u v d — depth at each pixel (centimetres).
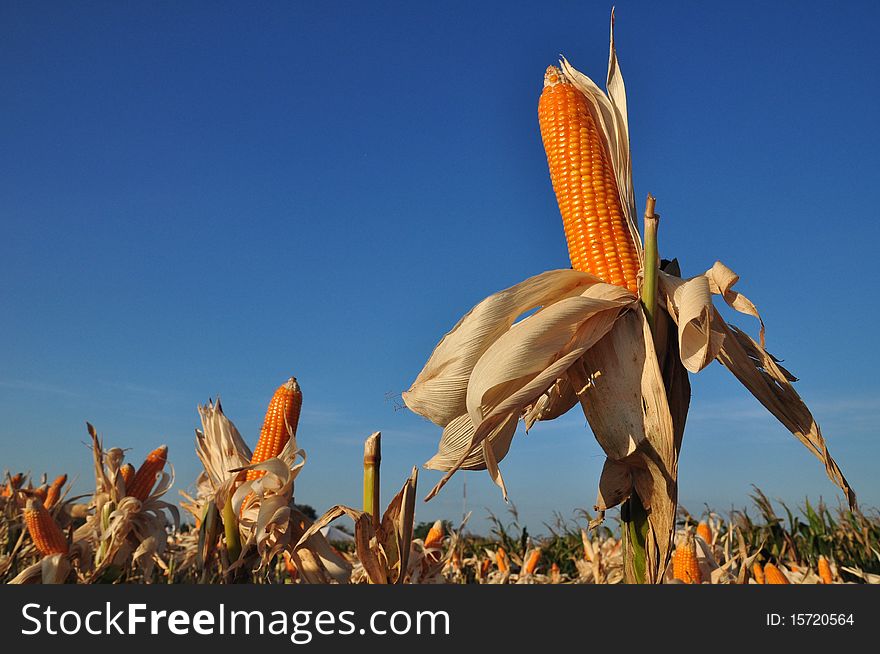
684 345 63
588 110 72
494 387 64
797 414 66
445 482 62
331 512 66
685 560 81
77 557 90
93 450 95
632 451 62
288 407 88
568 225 70
